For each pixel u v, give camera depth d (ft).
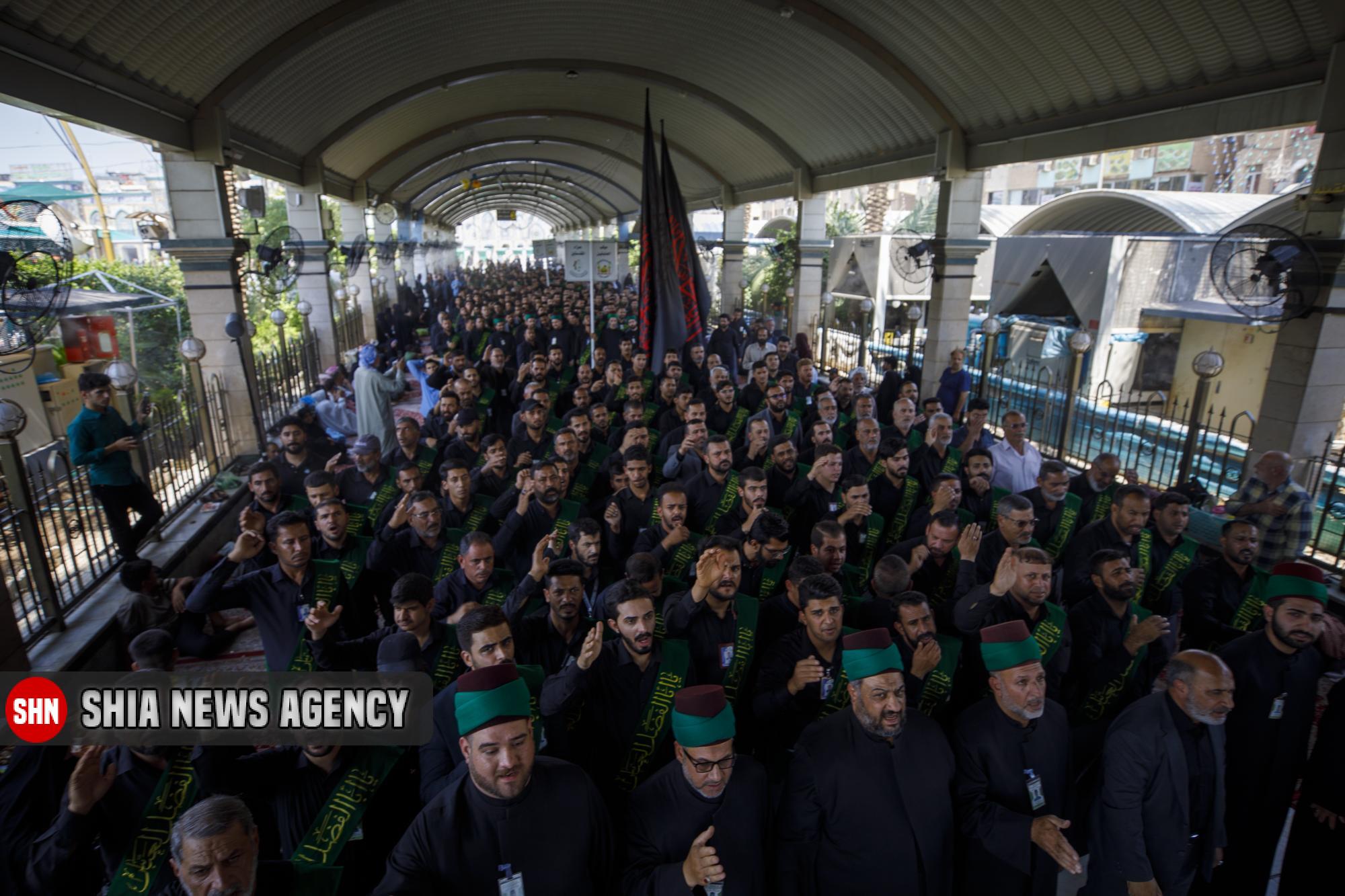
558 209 174.19
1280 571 11.60
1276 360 23.06
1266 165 96.32
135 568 18.07
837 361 55.11
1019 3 27.86
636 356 35.06
